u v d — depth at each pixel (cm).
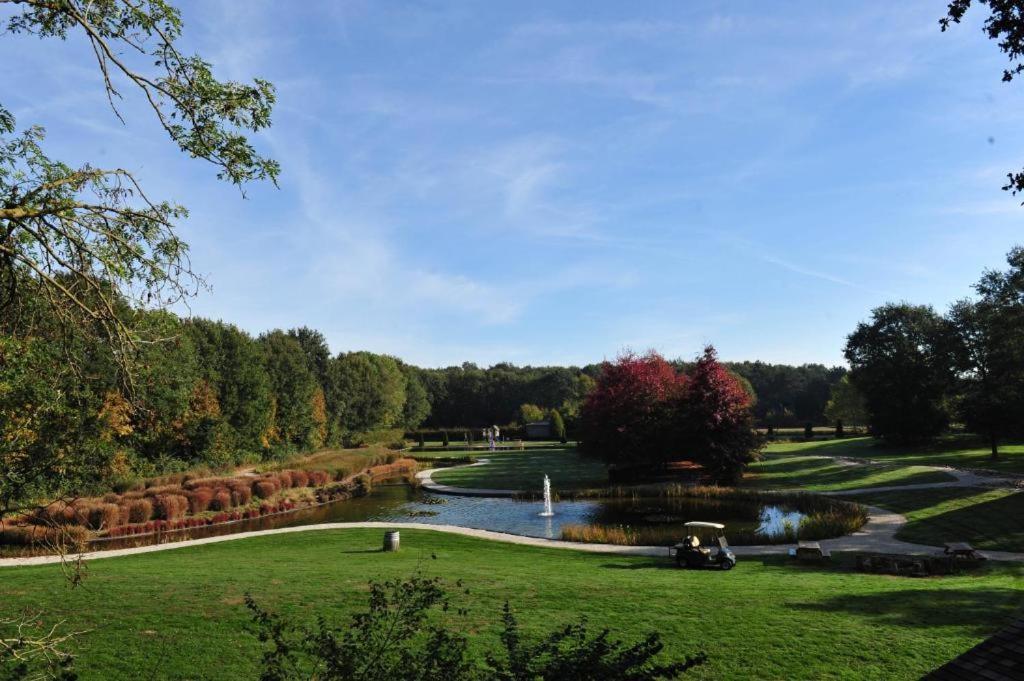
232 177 692
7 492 700
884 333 5044
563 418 8669
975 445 4734
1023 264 3494
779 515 2648
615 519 2644
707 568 1631
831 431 7631
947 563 1539
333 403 7381
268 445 5347
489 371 12369
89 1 631
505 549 1958
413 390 10212
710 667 882
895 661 884
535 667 585
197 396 4106
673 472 3956
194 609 1133
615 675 522
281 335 6391
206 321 4731
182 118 668
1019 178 862
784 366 11600
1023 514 2161
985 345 4034
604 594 1244
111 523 2630
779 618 1078
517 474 4403
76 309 691
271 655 607
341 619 1064
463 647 610
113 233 679
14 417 672
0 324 685
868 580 1427
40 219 623
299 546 2006
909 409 4800
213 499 3114
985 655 693
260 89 683
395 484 4419
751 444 3606
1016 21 833
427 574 1438
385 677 568
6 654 615
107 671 882
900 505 2578
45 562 1770
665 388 4025
